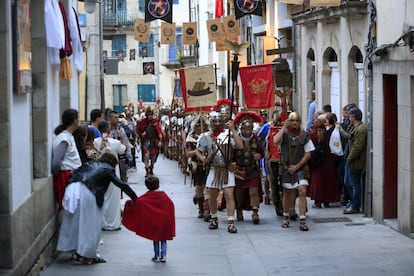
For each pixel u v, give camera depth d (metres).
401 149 13.55
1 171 9.05
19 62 9.51
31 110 11.41
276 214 16.11
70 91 14.23
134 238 13.58
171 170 26.81
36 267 10.48
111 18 62.88
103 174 11.28
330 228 14.42
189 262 11.58
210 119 14.49
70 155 11.84
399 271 10.73
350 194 16.28
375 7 15.23
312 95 24.36
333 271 10.80
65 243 11.21
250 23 35.44
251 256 11.98
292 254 12.06
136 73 63.75
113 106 64.31
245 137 14.69
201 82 20.22
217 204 15.59
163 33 28.98
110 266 11.20
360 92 19.88
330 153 16.67
